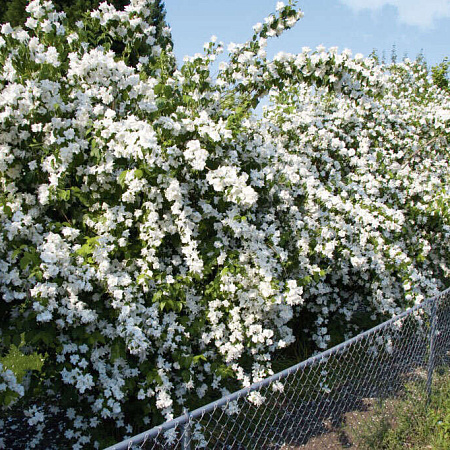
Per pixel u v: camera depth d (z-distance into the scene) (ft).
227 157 12.01
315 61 16.31
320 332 14.79
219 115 14.15
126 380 9.70
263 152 13.37
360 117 19.77
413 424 11.28
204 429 10.05
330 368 13.62
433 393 12.86
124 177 10.25
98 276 9.75
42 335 8.98
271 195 13.73
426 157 24.03
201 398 11.57
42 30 12.41
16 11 31.35
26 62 10.79
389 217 16.14
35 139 10.49
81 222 10.87
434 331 12.61
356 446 10.48
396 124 22.35
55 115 10.52
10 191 10.14
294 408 11.94
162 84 12.39
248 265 11.46
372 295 15.52
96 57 11.27
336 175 16.55
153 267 10.62
